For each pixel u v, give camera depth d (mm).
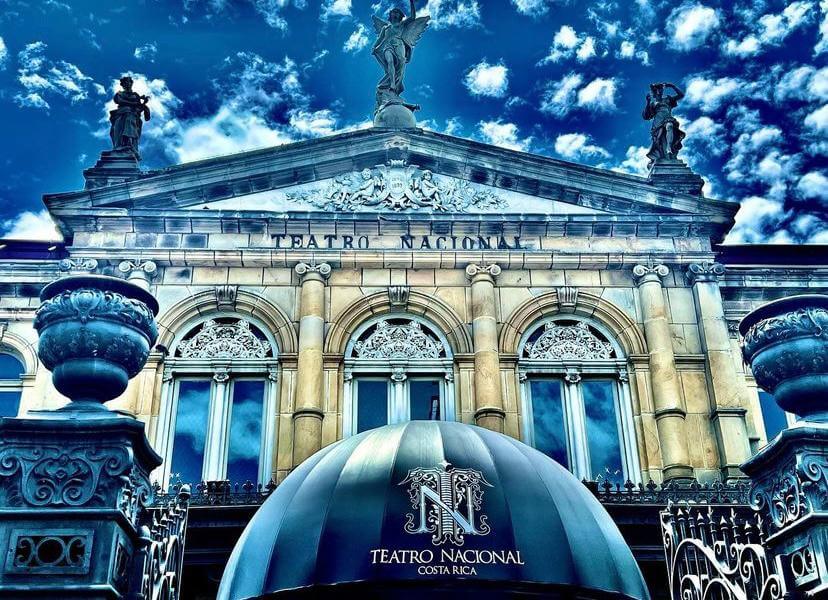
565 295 19781
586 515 10148
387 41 22922
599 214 20547
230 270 19766
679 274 20281
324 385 18641
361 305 19469
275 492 10914
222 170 20578
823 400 7668
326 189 20781
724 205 20734
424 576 9211
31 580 6516
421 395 18953
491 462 10273
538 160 21016
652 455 18250
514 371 19016
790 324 7707
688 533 12156
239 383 18922
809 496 6945
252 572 9797
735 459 17922
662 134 21922
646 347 19328
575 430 18703
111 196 20094
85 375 7539
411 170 21062
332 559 9383
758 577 8023
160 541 8633
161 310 19219
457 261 19922
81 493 6805
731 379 18781
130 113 21484
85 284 7801
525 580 9289
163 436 18281
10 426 6887
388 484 9883
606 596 11297
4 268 20188
